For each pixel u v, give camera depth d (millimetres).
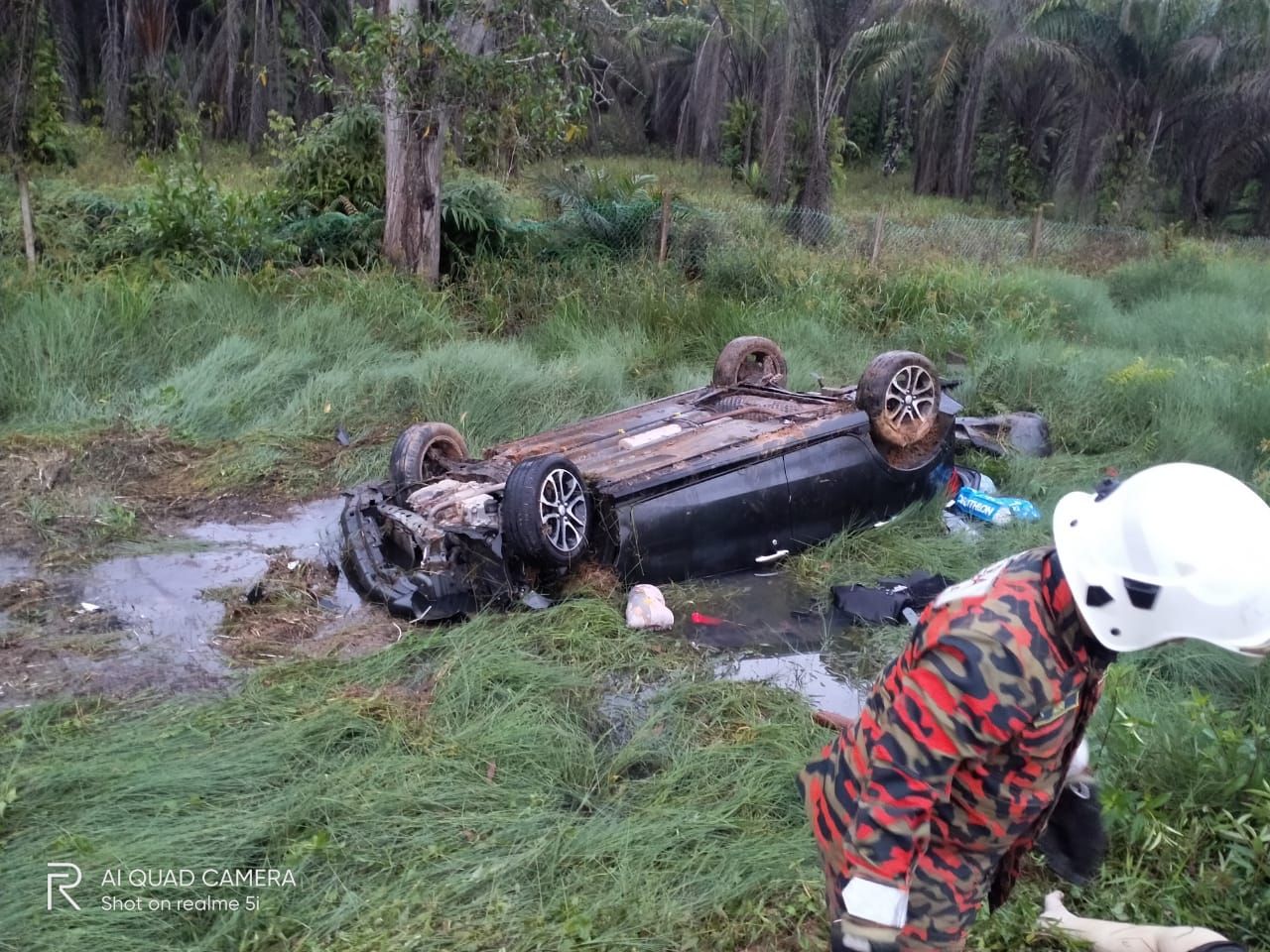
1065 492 6609
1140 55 20266
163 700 4215
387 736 3896
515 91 10219
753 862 3227
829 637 5000
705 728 4086
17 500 6227
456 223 11773
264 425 7562
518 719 4004
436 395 7766
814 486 5727
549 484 4934
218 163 21500
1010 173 24656
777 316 10086
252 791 3541
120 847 3189
